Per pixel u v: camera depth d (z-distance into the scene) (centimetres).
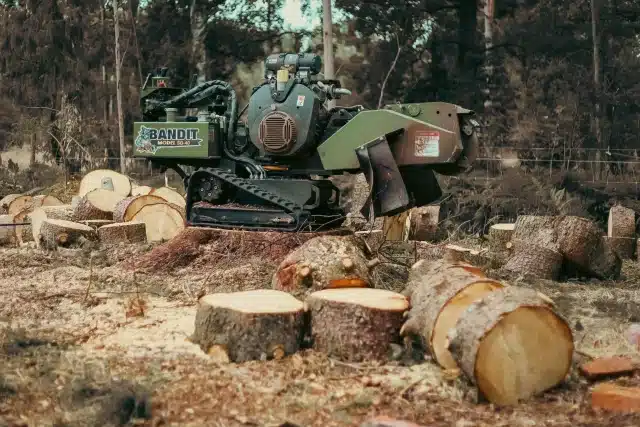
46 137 2817
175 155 1035
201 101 1074
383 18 3039
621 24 3073
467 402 543
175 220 1236
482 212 2392
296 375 588
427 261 709
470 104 2967
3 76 3183
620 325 739
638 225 2245
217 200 1027
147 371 589
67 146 2534
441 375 582
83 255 1068
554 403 543
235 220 1005
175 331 709
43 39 3142
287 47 3253
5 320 748
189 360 619
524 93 3064
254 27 3228
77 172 2658
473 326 543
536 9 3198
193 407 525
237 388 556
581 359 629
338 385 571
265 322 614
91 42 3234
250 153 1044
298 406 529
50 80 3161
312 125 988
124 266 988
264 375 584
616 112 3147
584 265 1002
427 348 612
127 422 501
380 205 922
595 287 968
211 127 1026
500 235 1146
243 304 634
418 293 626
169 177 2719
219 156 1042
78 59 3200
